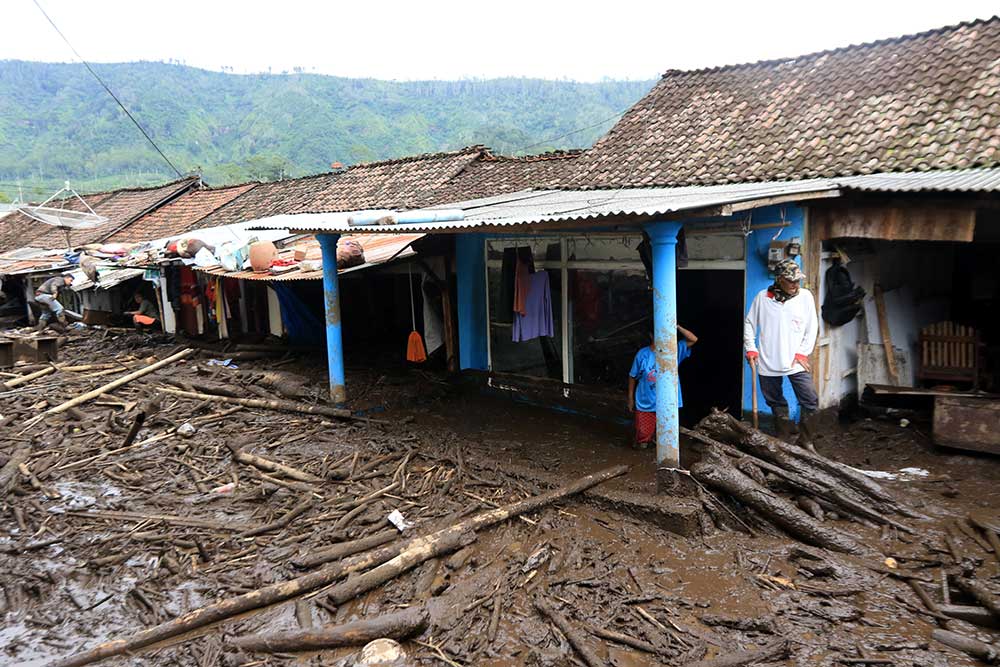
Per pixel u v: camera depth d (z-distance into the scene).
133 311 19.88
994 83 9.70
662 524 6.10
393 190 17.45
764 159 10.51
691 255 8.40
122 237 24.12
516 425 9.53
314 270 13.03
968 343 8.07
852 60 11.93
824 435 7.91
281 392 11.73
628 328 9.25
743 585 5.20
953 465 6.89
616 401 9.42
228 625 5.16
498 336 11.21
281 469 8.12
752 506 5.96
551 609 5.06
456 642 4.79
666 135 12.59
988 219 8.38
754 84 12.87
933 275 10.09
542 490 7.09
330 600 5.32
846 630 4.61
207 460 8.81
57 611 5.59
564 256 9.86
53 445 9.53
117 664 4.74
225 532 6.71
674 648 4.54
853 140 9.96
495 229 7.48
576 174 12.64
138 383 12.70
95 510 7.39
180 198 26.33
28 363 14.29
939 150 8.93
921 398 8.27
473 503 6.90
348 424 9.99
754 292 7.82
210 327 17.05
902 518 5.87
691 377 11.10
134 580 5.98
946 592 4.86
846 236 7.40
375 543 6.22
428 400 11.13
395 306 15.45
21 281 22.33
